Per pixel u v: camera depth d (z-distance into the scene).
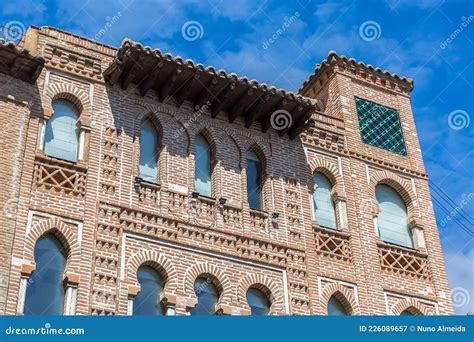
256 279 22.02
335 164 25.70
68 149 21.83
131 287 20.12
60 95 22.39
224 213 22.64
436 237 25.98
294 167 24.80
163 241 21.22
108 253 20.31
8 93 21.34
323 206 24.97
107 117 22.50
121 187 21.52
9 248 19.17
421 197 26.62
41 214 20.06
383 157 26.83
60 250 20.11
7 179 20.06
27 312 18.97
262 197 23.92
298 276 22.67
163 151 22.78
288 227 23.42
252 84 23.56
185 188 22.48
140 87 23.36
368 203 25.45
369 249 24.42
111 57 23.59
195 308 21.00
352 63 28.44
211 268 21.48
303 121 24.78
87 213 20.66
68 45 23.12
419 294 24.39
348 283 23.38
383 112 28.05
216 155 23.62
